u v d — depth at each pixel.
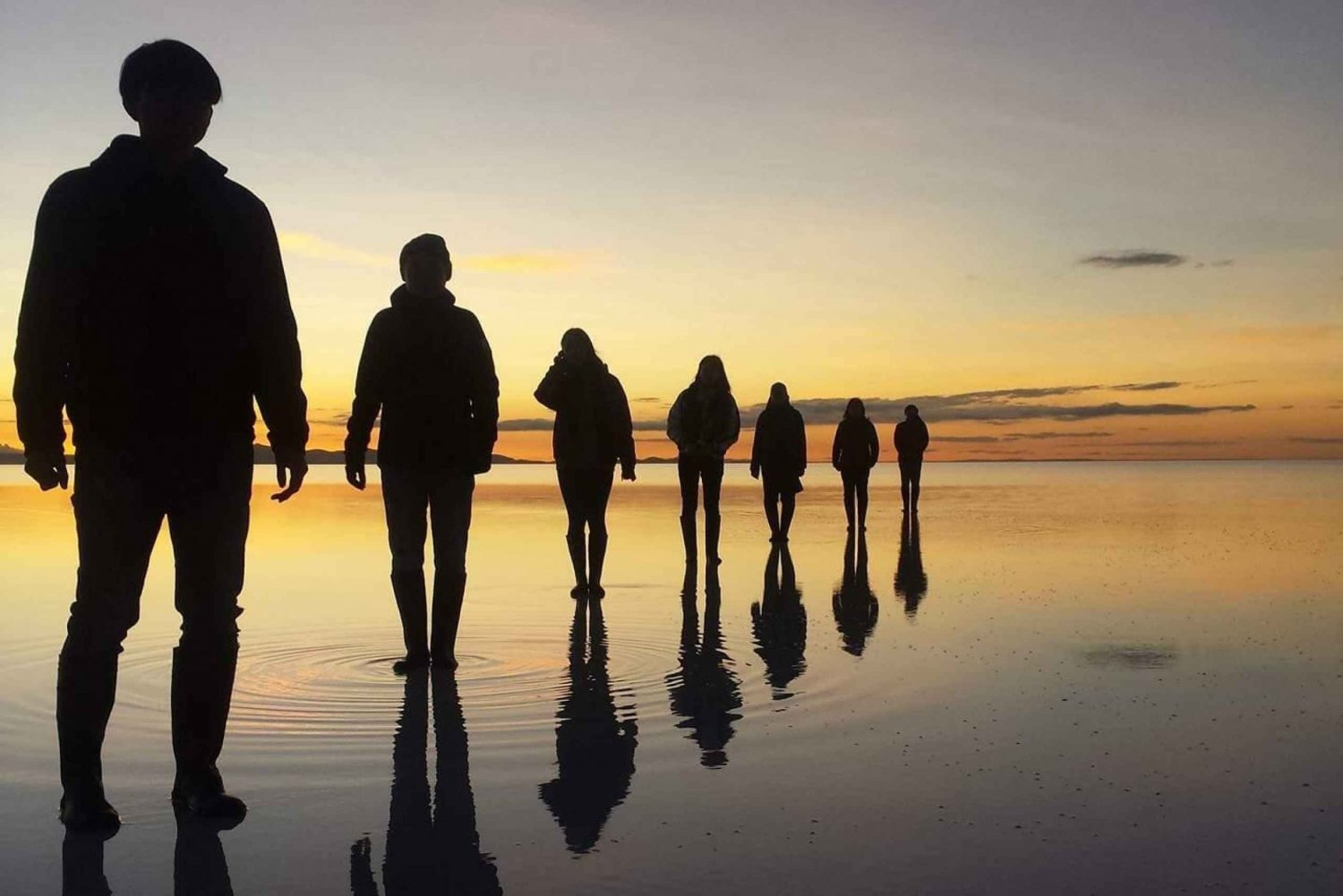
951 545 13.26
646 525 17.11
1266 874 3.03
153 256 3.45
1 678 5.53
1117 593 8.77
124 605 3.51
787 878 2.99
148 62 3.47
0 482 39.09
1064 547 12.94
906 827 3.39
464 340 6.04
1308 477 52.19
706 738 4.40
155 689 5.21
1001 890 2.92
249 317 3.61
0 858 3.14
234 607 3.64
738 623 7.36
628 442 8.88
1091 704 4.98
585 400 8.72
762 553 12.38
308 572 10.35
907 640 6.67
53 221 3.37
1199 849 3.21
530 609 8.08
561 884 2.95
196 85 3.50
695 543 11.04
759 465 13.50
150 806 3.60
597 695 5.19
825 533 15.53
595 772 3.96
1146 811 3.54
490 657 6.16
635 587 9.36
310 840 3.29
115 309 3.43
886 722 4.66
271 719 4.70
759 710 4.88
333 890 2.92
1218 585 9.31
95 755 3.46
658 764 4.06
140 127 3.53
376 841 3.28
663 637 6.79
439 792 3.73
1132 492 31.17
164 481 3.49
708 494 11.02
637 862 3.11
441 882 2.97
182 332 3.48
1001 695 5.15
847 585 9.40
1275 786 3.80
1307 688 5.30
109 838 3.30
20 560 11.59
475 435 6.03
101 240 3.41
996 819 3.46
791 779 3.88
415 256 6.01
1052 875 3.02
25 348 3.38
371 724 4.61
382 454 5.92
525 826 3.40
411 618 5.87
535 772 3.96
